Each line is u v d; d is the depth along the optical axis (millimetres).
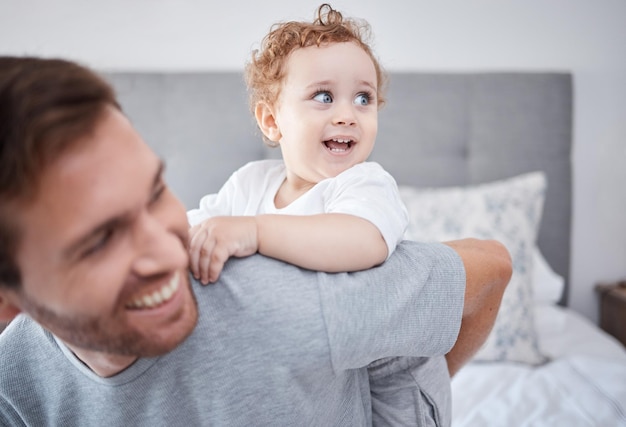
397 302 573
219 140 2254
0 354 585
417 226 1985
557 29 2330
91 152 420
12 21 2301
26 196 402
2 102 400
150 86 2266
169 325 492
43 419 606
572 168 2342
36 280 440
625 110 2367
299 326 531
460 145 2285
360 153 980
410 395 734
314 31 1018
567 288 2332
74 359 554
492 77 2268
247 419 559
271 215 642
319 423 604
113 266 445
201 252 571
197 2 2324
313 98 972
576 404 1443
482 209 1990
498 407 1457
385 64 2361
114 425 574
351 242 610
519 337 1795
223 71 2299
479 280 692
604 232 2449
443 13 2334
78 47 2334
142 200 452
